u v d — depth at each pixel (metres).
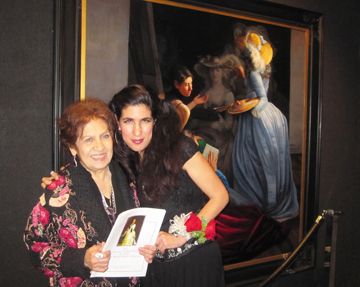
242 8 2.29
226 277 2.31
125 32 1.92
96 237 1.25
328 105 2.83
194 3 2.11
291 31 2.53
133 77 1.95
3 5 1.69
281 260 2.55
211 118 2.22
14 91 1.74
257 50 2.38
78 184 1.27
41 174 1.83
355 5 2.92
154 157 1.43
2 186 1.74
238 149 2.34
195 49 2.14
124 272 1.22
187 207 1.49
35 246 1.20
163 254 1.46
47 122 1.83
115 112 1.40
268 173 2.47
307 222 2.66
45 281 1.85
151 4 1.98
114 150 1.51
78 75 1.78
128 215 1.27
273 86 2.47
